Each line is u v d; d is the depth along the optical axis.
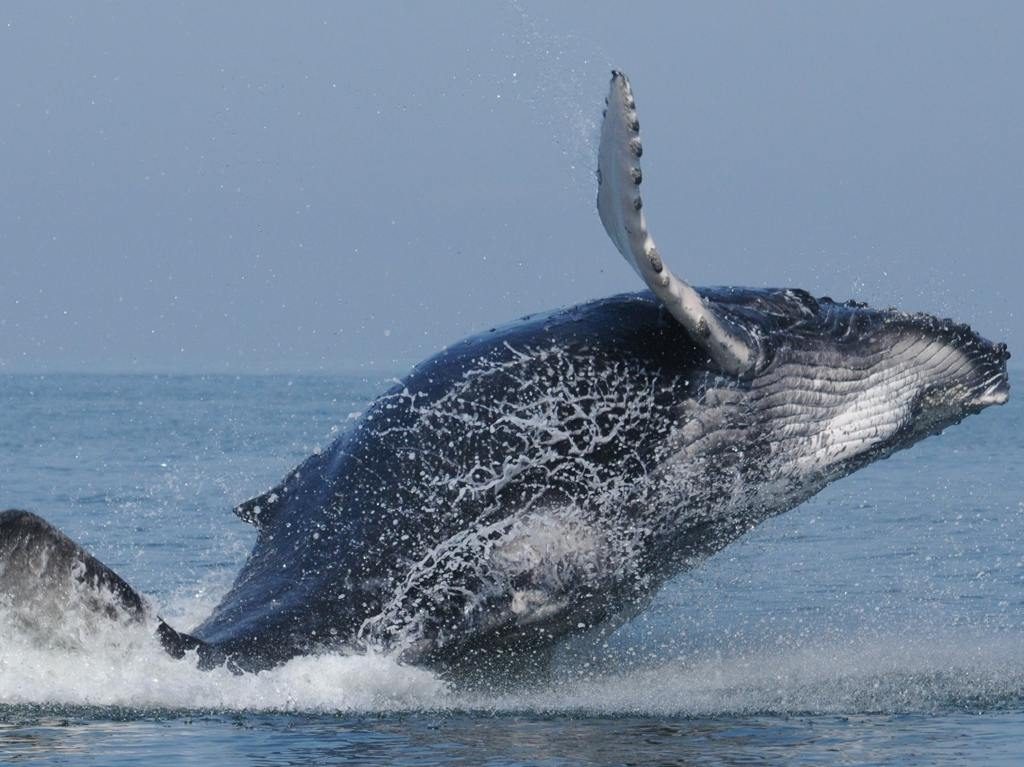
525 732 40.59
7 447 171.75
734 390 49.22
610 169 42.19
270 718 41.28
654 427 48.47
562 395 47.69
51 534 39.06
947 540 91.06
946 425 55.34
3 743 38.03
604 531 48.00
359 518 47.22
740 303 50.72
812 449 51.41
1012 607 68.00
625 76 41.09
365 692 43.97
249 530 90.00
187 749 37.88
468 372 48.19
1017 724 42.28
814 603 68.19
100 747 37.84
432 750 38.16
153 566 75.06
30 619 39.84
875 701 45.84
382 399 49.47
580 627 49.22
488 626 45.97
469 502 46.81
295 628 44.66
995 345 54.53
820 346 50.69
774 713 43.94
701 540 51.66
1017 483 128.38
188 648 42.28
